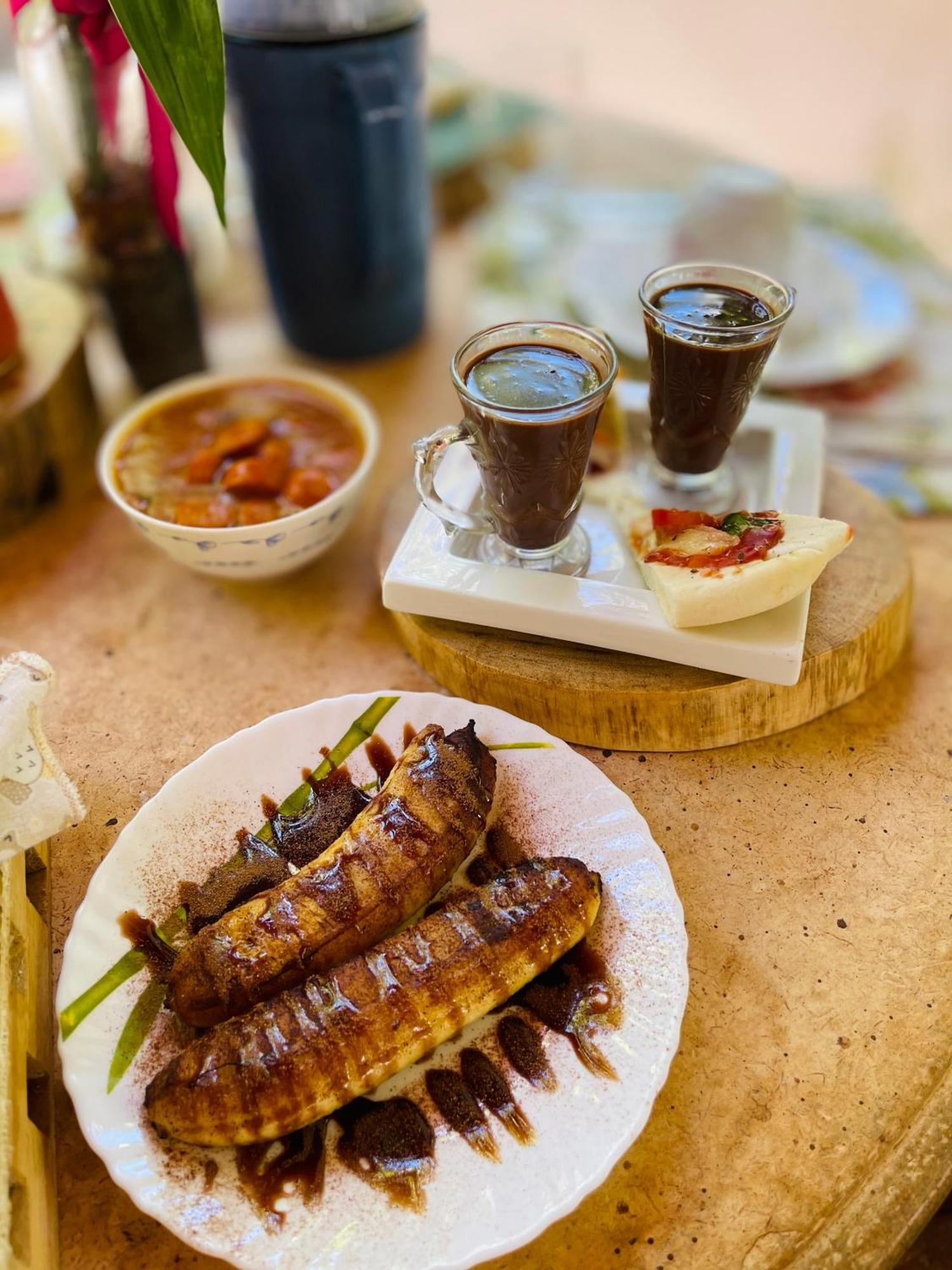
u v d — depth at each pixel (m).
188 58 0.34
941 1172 0.28
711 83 1.19
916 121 1.10
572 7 1.29
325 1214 0.26
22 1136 0.27
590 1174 0.26
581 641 0.37
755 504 0.42
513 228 0.69
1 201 0.70
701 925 0.33
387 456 0.52
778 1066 0.30
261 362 0.59
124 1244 0.27
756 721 0.38
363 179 0.50
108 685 0.42
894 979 0.32
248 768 0.35
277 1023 0.27
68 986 0.30
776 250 0.57
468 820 0.32
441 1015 0.28
